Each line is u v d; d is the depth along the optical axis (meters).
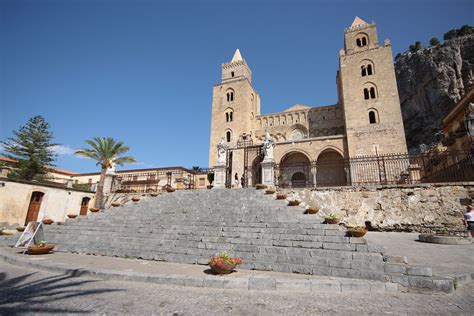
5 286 6.06
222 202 13.73
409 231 14.57
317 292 5.79
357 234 8.00
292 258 7.66
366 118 32.91
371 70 35.22
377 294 5.61
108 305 4.87
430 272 6.01
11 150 31.81
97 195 25.83
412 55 52.38
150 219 12.59
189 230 10.62
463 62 42.72
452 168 17.33
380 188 15.77
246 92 43.94
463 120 20.97
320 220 9.73
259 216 10.80
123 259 9.30
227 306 4.91
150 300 5.21
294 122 43.41
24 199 21.98
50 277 6.98
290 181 33.53
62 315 4.36
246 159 25.84
